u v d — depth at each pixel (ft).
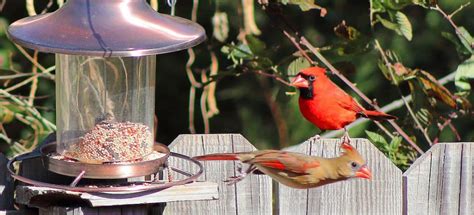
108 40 25.41
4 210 28.35
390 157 34.71
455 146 29.37
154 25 26.40
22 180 26.21
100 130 27.40
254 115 51.70
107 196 26.40
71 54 25.11
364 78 45.83
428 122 36.06
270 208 29.32
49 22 26.37
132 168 27.02
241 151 29.19
